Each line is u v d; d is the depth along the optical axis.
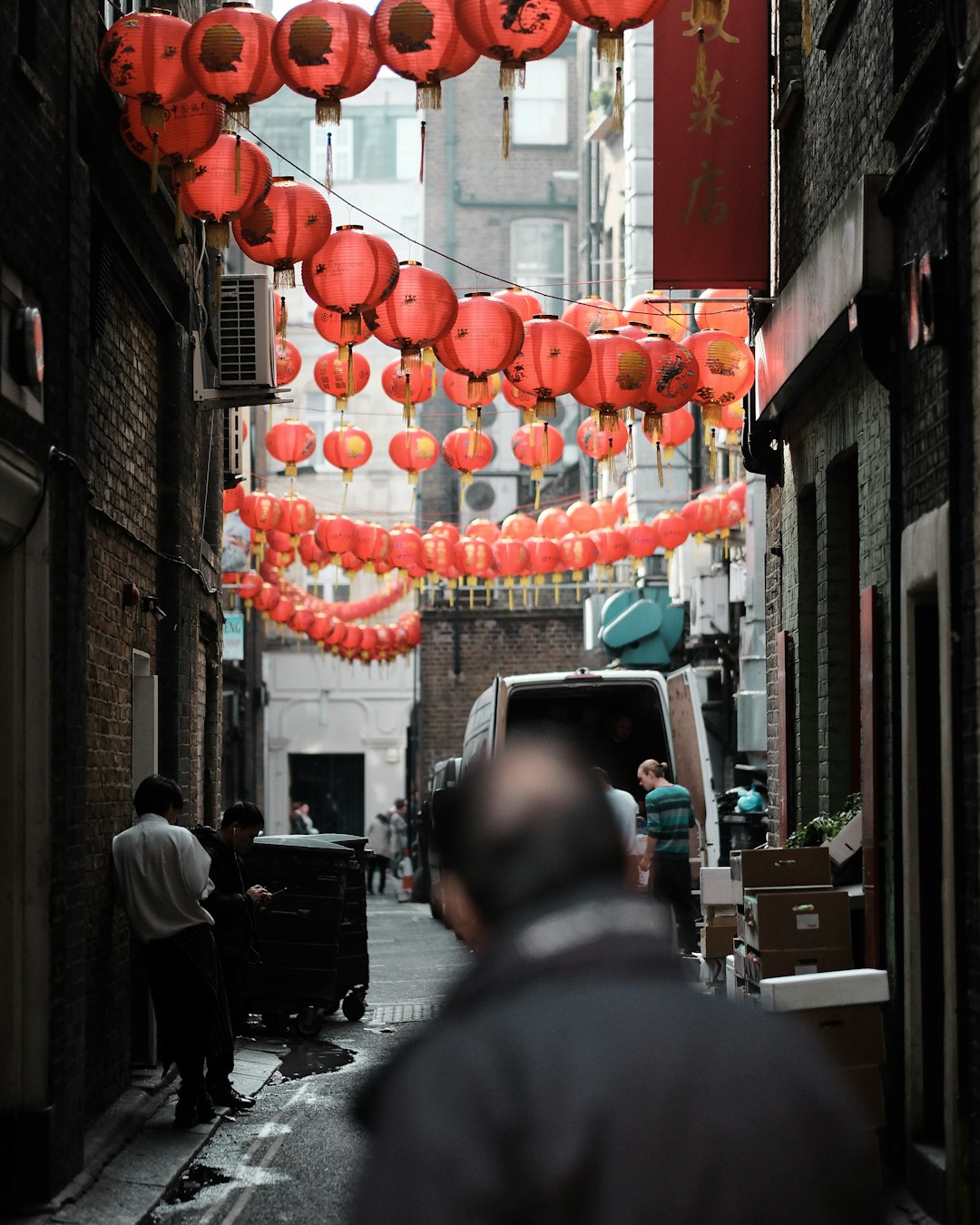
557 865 2.08
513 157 68.56
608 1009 1.93
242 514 26.80
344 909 18.72
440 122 68.69
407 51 10.11
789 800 15.91
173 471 16.41
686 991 1.99
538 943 2.03
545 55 9.84
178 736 16.23
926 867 10.62
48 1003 9.99
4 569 10.12
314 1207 10.12
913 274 10.55
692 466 36.34
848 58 13.44
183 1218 9.98
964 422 9.66
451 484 64.62
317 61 10.40
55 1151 10.02
